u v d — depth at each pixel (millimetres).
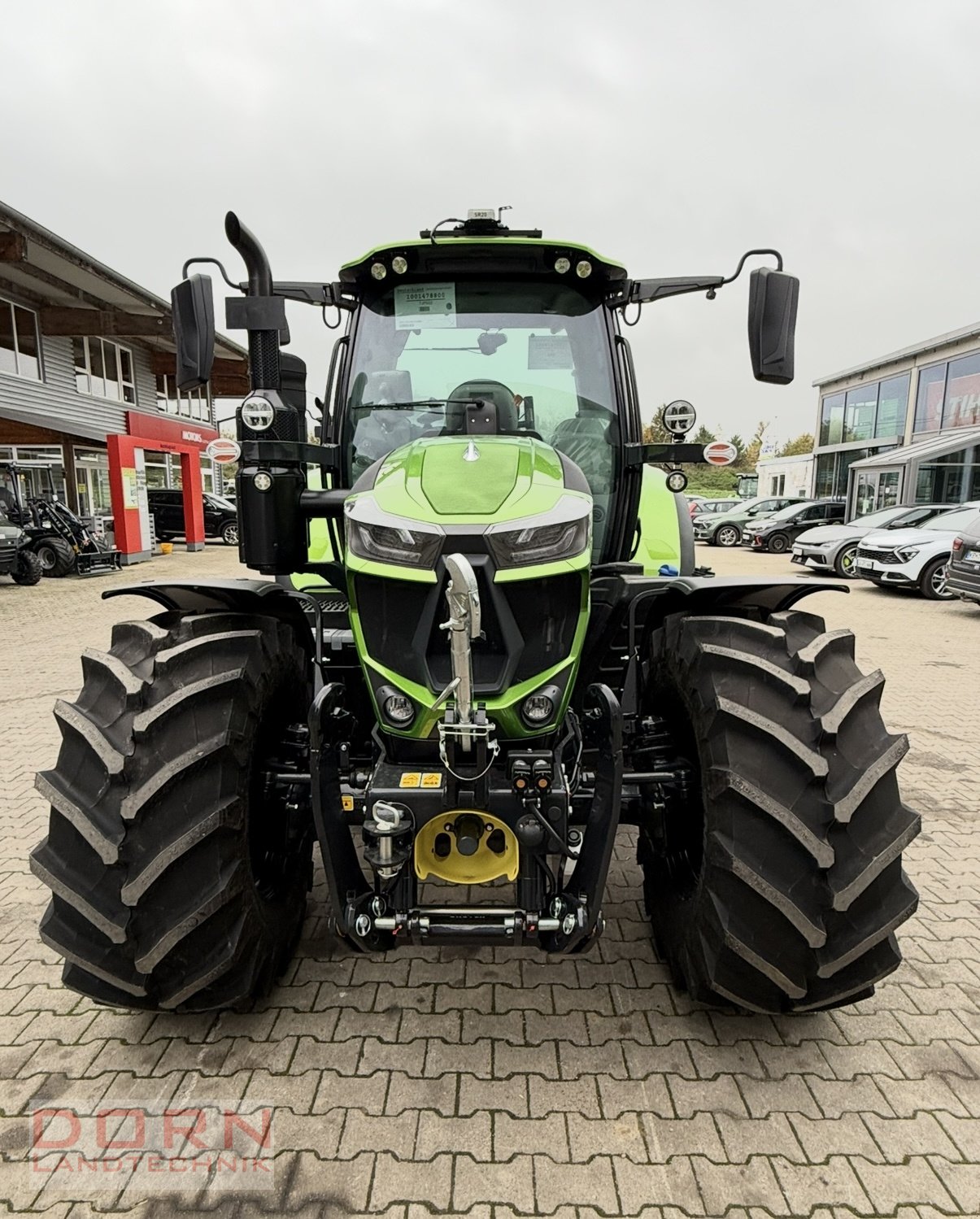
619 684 3305
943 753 5180
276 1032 2439
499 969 2771
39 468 21172
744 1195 1886
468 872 2189
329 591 3391
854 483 21578
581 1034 2434
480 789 2086
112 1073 2275
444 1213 1838
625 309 3520
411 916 2166
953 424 24516
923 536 12602
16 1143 2047
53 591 13219
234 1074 2266
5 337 16109
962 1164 1978
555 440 3365
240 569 16156
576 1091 2199
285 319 2635
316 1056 2336
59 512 14992
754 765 2111
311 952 2877
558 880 2252
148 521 18328
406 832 2088
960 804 4316
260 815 2498
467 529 2164
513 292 3348
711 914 2168
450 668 2205
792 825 2037
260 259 2584
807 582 2385
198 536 20828
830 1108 2146
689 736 2457
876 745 2180
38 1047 2387
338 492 2893
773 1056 2340
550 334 3357
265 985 2484
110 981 2115
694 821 2500
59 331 17188
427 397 3346
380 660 2262
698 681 2291
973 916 3170
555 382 3359
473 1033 2436
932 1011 2570
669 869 2645
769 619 2471
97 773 2102
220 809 2117
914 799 4395
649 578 2814
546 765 2107
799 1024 2488
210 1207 1862
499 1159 1977
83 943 2119
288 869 2682
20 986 2695
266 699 2402
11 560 13523
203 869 2117
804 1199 1875
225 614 2502
